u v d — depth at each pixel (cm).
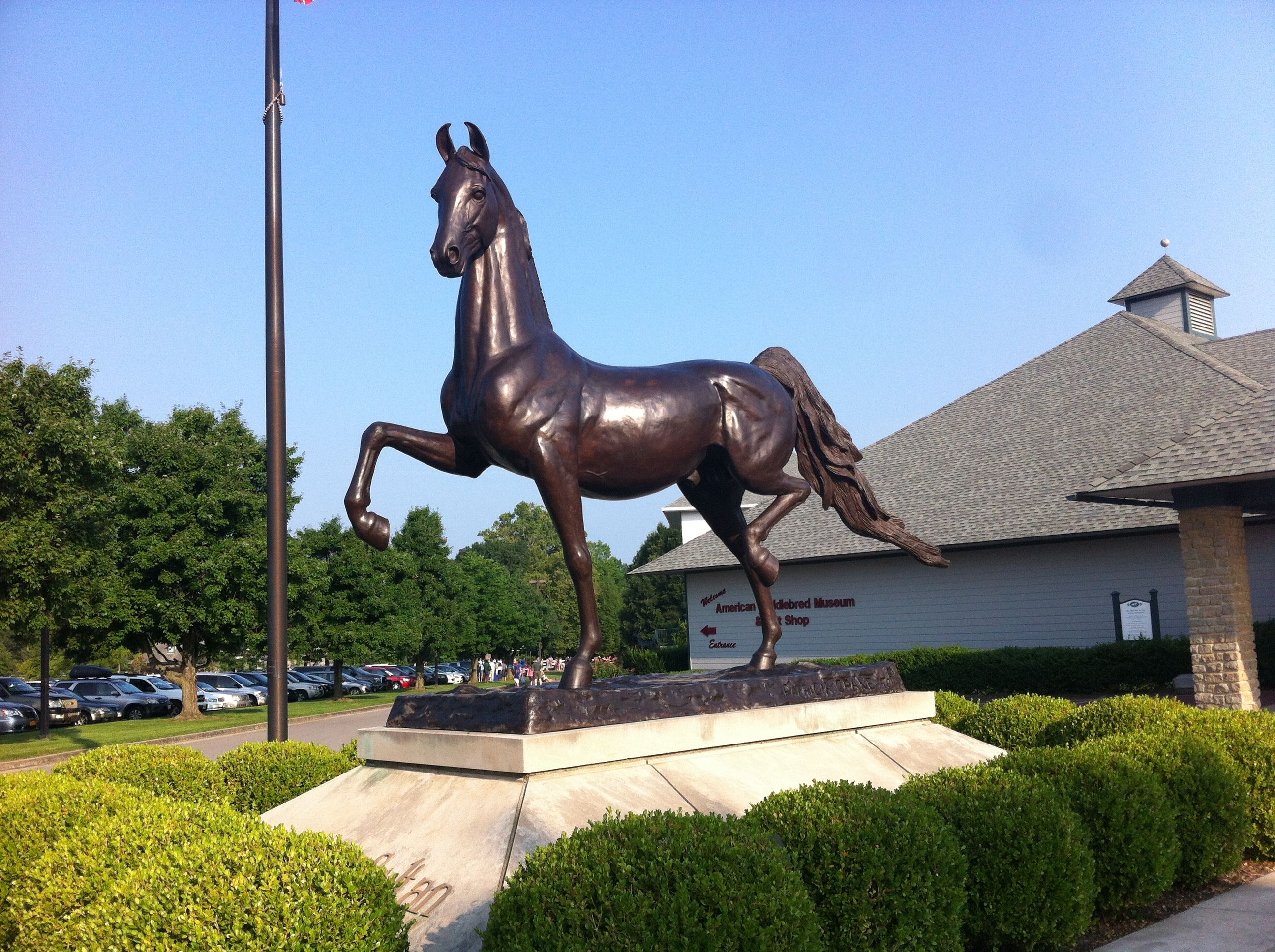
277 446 895
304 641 3753
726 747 604
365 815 547
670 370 641
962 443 2655
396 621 3969
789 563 2528
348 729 2356
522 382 568
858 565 2447
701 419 635
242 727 2461
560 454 572
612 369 623
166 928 343
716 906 350
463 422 586
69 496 2084
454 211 566
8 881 496
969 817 506
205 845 386
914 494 2498
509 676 5575
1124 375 2506
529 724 515
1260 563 1812
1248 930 531
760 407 668
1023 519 2119
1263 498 1355
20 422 2070
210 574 2858
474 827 484
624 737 541
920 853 439
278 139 918
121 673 5572
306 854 379
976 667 1973
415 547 4772
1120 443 2223
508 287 588
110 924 348
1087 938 542
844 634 2459
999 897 491
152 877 364
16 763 1842
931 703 754
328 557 3972
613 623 7756
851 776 632
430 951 408
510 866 442
